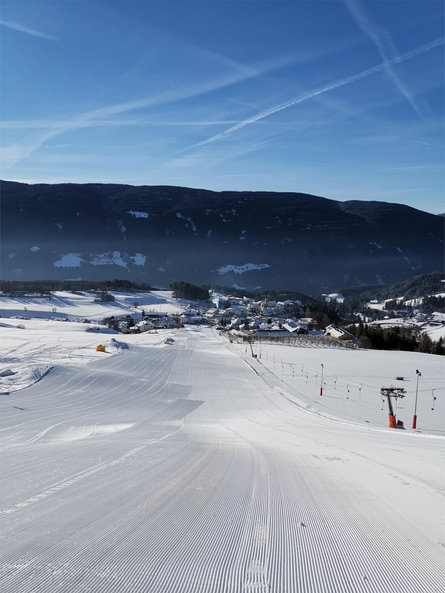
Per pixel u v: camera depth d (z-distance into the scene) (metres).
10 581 2.71
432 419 26.36
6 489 5.11
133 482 5.57
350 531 3.95
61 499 4.66
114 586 2.70
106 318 159.75
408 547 3.59
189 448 9.20
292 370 47.81
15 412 17.66
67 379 27.80
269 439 12.50
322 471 7.02
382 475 6.87
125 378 31.45
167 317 173.12
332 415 25.06
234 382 36.47
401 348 102.31
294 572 3.02
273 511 4.47
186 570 2.97
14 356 38.00
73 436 12.88
